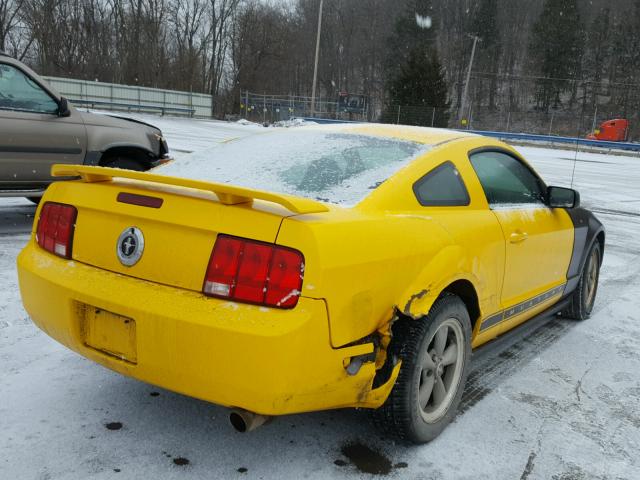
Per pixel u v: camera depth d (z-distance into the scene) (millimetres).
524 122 70438
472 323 3119
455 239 2852
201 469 2457
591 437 2959
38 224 2791
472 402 3254
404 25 66688
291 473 2473
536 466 2668
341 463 2574
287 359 2104
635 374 3805
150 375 2318
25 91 5996
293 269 2152
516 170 3844
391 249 2475
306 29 74812
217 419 2852
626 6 78562
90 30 51688
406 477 2508
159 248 2320
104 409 2869
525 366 3826
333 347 2234
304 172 2959
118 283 2365
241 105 51688
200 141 19625
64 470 2385
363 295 2340
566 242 4180
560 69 73938
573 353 4117
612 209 12086
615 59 76125
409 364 2549
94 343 2480
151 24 53344
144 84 52906
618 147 35969
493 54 77062
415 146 3201
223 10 57812
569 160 27625
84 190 2607
